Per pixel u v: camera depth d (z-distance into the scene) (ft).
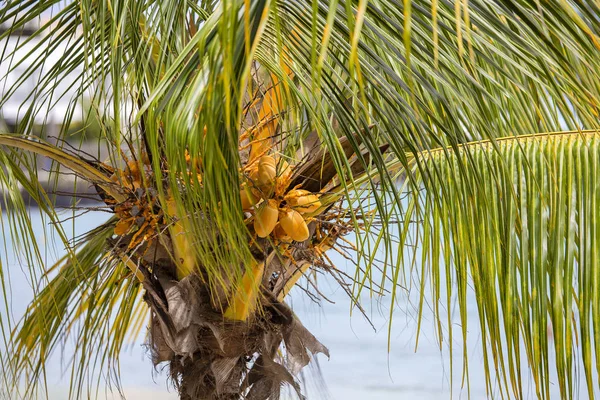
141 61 35.42
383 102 37.65
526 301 36.24
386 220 35.47
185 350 36.86
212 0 38.19
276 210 36.01
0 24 37.68
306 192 36.55
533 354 36.19
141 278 37.50
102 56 35.17
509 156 36.76
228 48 31.60
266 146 37.50
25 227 38.70
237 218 34.47
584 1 33.91
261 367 37.78
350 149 36.81
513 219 36.45
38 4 37.73
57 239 69.41
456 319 82.23
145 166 36.91
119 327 40.60
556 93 34.63
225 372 37.47
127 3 35.35
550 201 36.55
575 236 36.76
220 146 33.45
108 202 37.55
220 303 36.78
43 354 39.22
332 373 70.49
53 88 38.34
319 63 31.30
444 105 34.35
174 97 33.12
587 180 36.45
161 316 37.47
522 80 38.47
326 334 86.58
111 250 37.40
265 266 36.52
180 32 36.32
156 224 36.42
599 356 35.96
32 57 56.85
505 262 36.47
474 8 33.81
